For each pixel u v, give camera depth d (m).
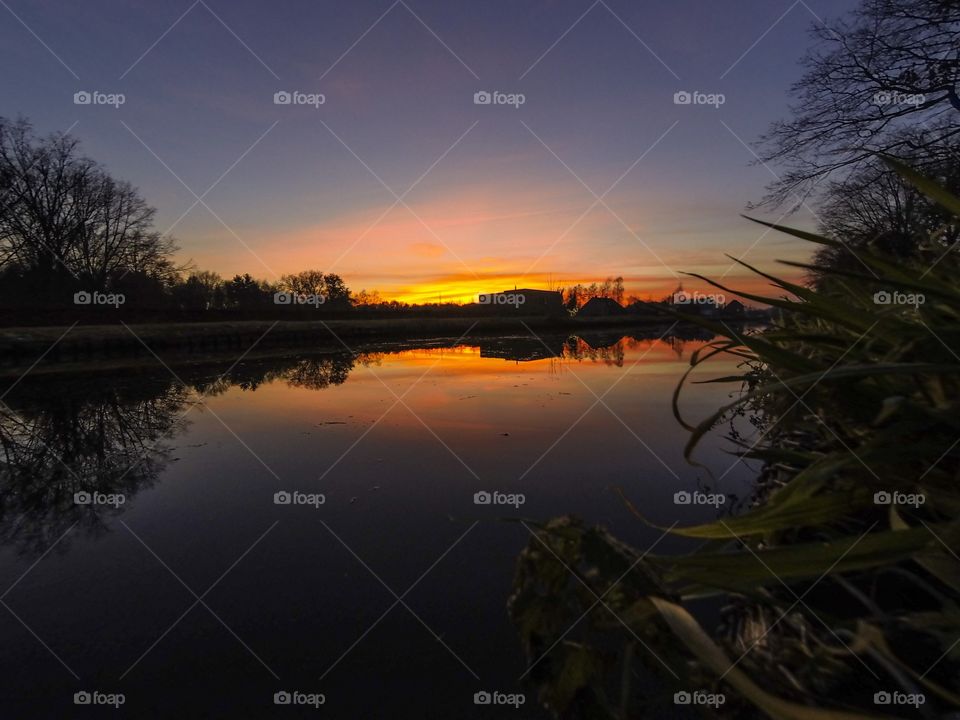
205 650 1.35
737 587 0.61
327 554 1.85
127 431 3.85
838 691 0.59
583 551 0.64
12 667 1.30
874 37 5.85
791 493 0.69
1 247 17.95
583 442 3.19
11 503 2.44
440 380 6.44
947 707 0.54
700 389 5.46
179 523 2.17
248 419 4.18
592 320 31.73
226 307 25.08
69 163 18.30
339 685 1.20
